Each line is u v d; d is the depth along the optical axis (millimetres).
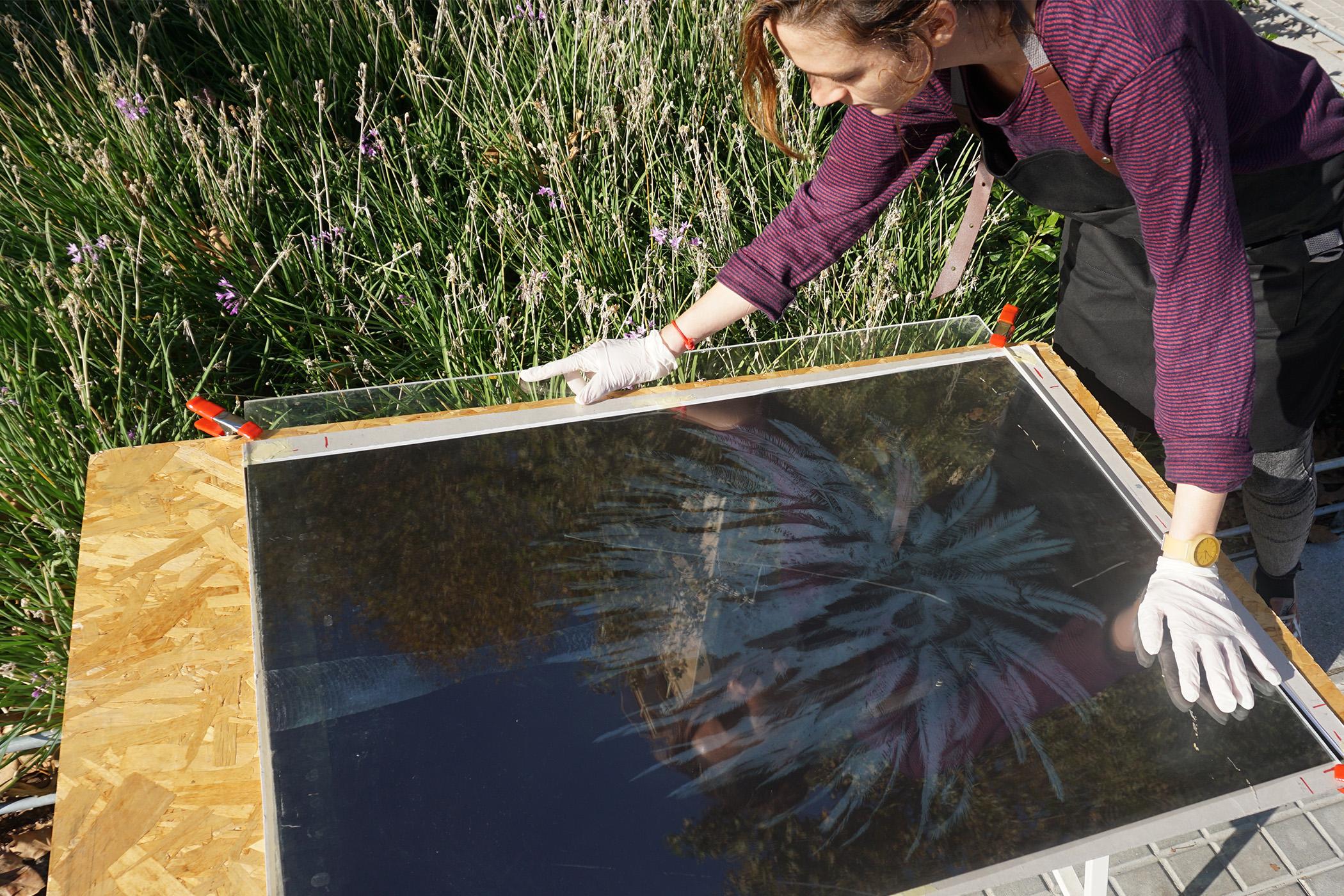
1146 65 1281
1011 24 1356
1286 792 1289
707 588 1503
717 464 1736
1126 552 1618
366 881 1133
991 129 1727
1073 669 1417
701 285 2941
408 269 3031
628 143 3457
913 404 1905
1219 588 1489
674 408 1863
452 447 1749
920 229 3053
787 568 1548
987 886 1179
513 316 2982
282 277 3035
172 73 3594
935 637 1439
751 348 2002
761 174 3363
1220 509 1493
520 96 3545
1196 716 1367
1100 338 2205
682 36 3760
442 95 3473
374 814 1194
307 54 3641
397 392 1871
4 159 3057
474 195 3055
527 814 1203
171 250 2938
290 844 1164
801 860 1182
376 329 3033
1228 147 1465
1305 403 2025
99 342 2686
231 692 1469
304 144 3311
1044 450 1820
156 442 2604
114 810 1321
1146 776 1291
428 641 1407
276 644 1394
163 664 1503
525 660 1386
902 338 2072
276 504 1618
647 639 1421
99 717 1426
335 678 1352
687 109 3604
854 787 1253
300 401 1828
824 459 1771
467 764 1251
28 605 2262
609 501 1654
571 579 1513
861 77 1366
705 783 1248
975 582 1541
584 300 2797
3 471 2406
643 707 1334
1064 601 1517
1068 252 2238
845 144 1824
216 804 1334
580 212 3223
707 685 1361
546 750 1273
